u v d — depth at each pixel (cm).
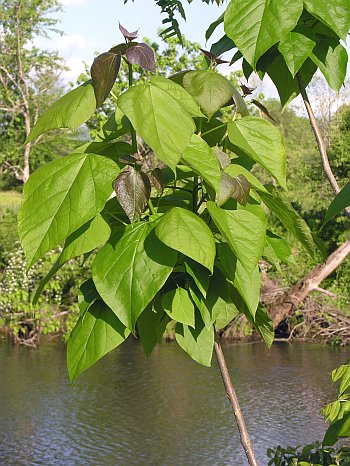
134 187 157
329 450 555
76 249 153
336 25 153
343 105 2294
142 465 923
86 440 1013
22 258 1728
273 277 1611
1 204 2939
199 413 1124
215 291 171
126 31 158
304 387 1245
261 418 1093
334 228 1980
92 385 1289
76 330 163
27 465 927
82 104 158
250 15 155
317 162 2170
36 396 1220
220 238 173
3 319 1702
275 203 174
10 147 3581
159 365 1427
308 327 1609
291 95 199
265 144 170
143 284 150
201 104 168
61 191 152
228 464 923
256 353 1509
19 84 3600
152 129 144
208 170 151
